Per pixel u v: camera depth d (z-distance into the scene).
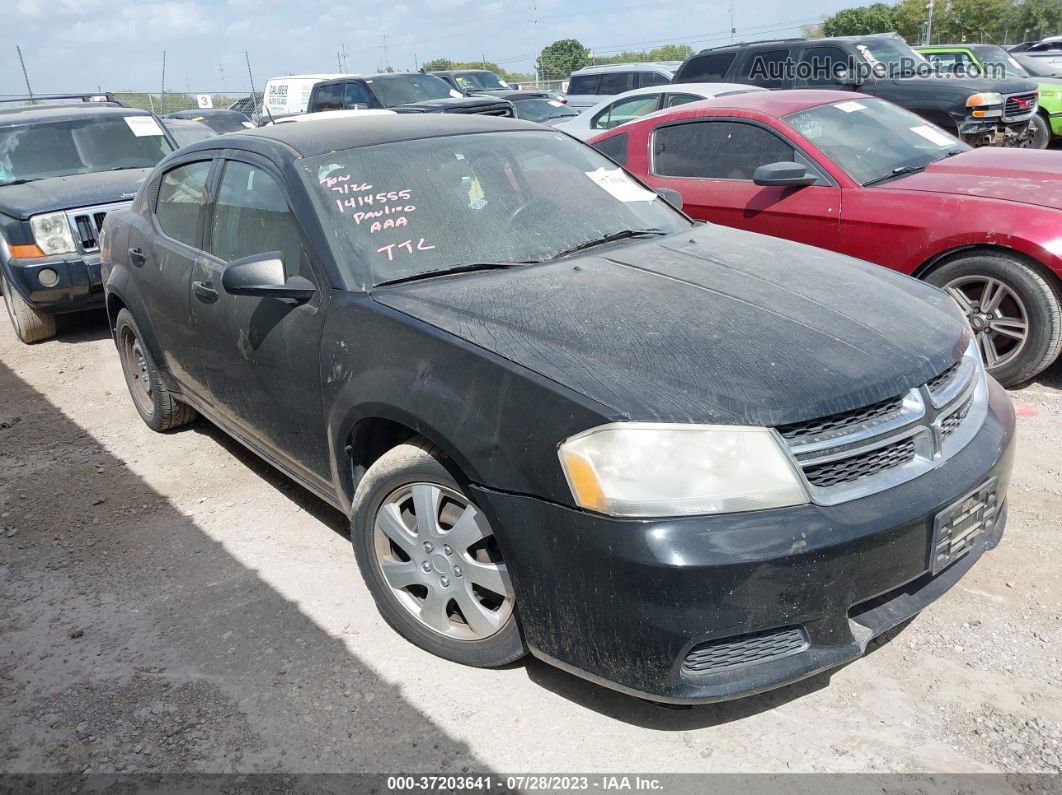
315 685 2.82
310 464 3.34
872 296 2.90
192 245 4.01
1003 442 2.66
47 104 9.14
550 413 2.30
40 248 6.61
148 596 3.41
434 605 2.81
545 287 2.91
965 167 5.30
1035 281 4.54
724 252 3.32
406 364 2.67
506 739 2.54
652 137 6.37
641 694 2.28
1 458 4.88
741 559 2.11
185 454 4.74
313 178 3.32
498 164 3.66
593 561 2.22
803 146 5.52
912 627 2.91
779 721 2.55
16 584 3.57
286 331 3.20
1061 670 2.67
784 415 2.23
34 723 2.75
